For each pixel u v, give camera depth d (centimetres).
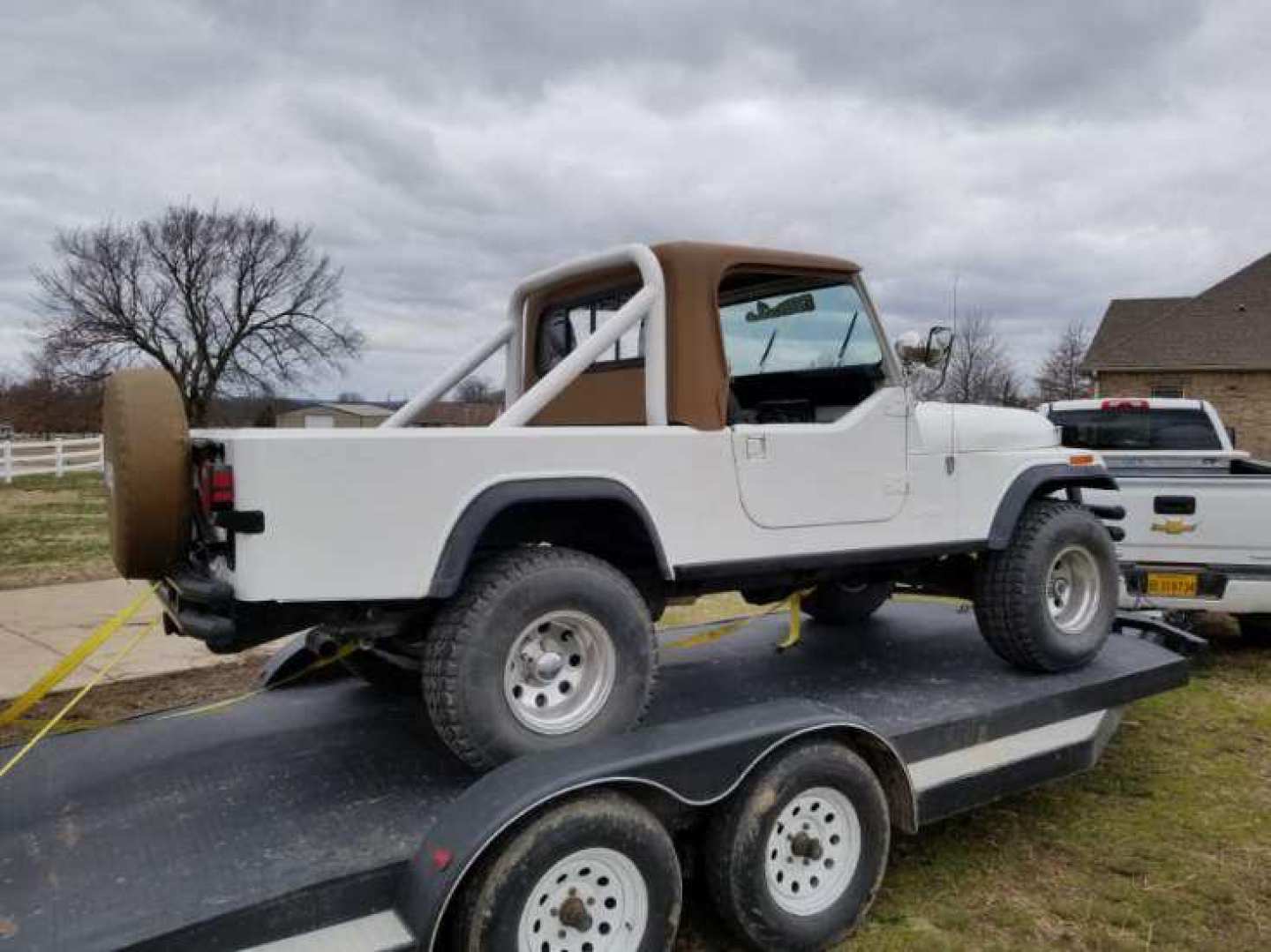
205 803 288
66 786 302
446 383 412
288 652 413
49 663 630
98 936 213
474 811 244
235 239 4525
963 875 348
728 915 281
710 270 340
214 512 261
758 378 410
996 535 403
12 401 4472
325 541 264
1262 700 555
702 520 327
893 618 552
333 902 239
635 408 363
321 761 322
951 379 460
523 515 330
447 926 245
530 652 290
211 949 222
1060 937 308
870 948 300
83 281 4444
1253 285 2773
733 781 276
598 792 255
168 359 4569
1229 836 379
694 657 456
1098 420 876
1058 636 414
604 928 256
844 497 362
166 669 623
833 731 303
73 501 1788
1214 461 772
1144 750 474
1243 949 301
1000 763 351
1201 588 593
